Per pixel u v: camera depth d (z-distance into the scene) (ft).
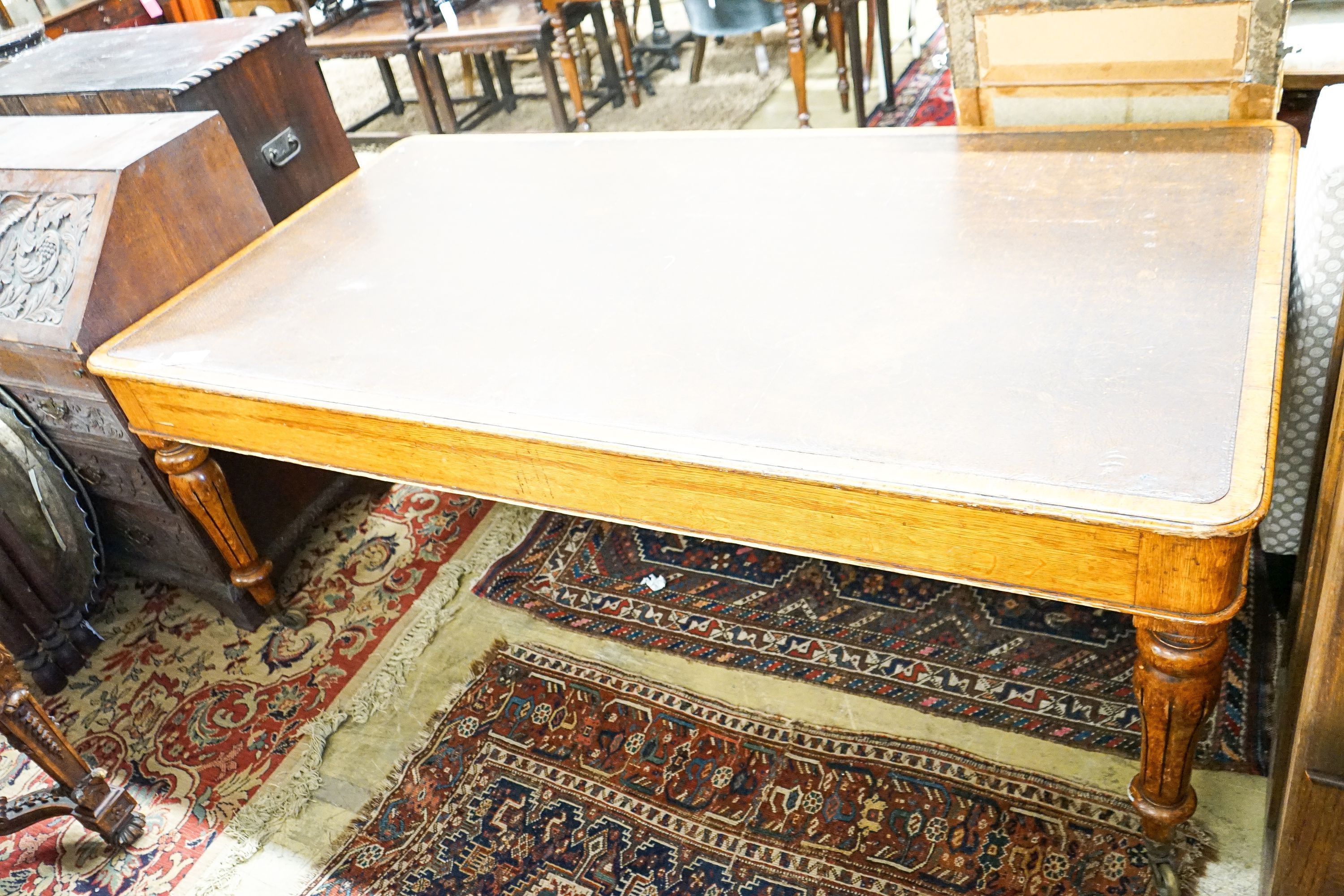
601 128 16.22
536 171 7.88
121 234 6.86
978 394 4.64
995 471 4.20
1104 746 6.18
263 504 8.45
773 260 6.02
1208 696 4.57
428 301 6.40
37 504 7.74
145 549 8.48
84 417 7.37
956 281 5.45
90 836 7.09
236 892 6.51
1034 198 6.00
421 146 8.80
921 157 6.75
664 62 18.29
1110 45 6.29
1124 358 4.63
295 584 8.86
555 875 6.17
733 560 8.18
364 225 7.59
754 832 6.15
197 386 6.12
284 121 8.68
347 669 7.93
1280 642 6.46
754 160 7.27
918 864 5.79
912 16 16.37
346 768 7.18
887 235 6.00
